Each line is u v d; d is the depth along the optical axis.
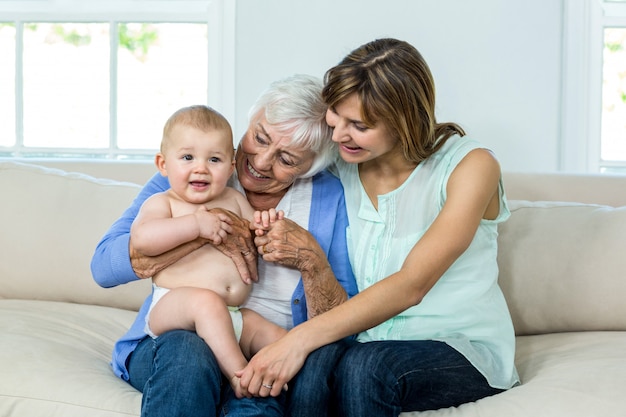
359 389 1.48
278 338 1.71
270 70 2.96
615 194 2.35
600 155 3.01
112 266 1.71
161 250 1.65
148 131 3.22
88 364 1.79
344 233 1.89
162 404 1.44
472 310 1.76
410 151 1.74
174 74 3.19
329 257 1.88
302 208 1.88
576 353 1.85
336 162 1.97
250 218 1.81
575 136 2.89
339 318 1.58
